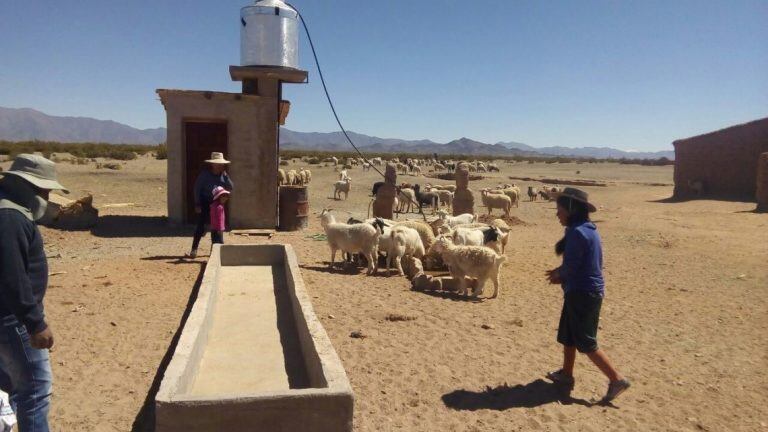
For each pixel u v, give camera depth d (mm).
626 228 20594
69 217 15016
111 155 55219
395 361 6461
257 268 10773
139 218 17422
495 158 140375
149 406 5230
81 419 4949
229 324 7418
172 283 9789
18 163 3889
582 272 5559
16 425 4773
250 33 16047
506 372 6293
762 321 8586
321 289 9742
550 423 5141
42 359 4012
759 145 31406
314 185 37188
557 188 33781
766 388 6074
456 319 8219
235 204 16156
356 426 4918
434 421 5105
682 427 5152
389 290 9891
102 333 7148
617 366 6609
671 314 8938
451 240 10141
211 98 15727
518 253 14570
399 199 24219
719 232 19469
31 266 3840
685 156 34719
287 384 5535
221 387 5391
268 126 16062
